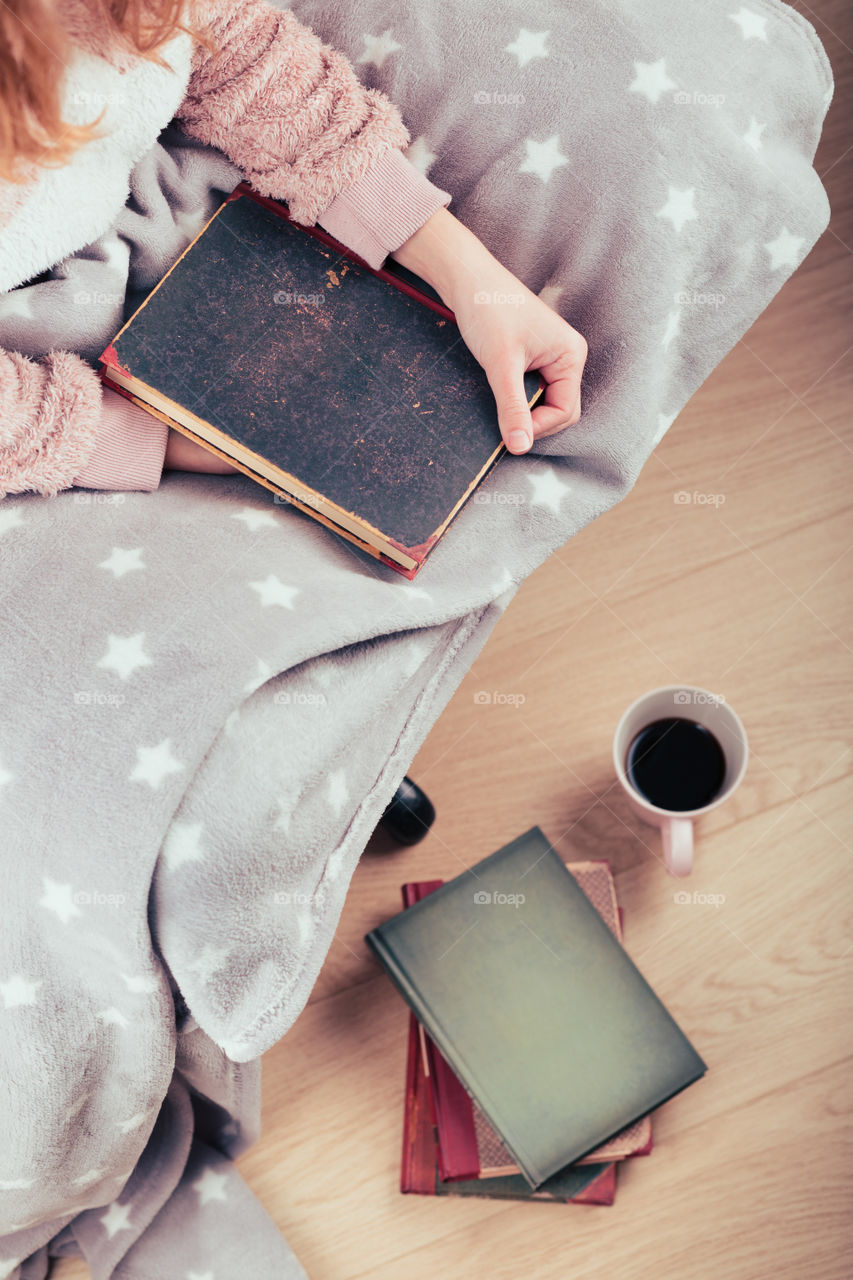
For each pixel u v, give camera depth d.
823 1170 0.90
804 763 1.01
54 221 0.68
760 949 0.96
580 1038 0.88
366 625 0.66
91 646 0.63
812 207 0.76
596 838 1.00
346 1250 0.92
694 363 0.80
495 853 0.94
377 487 0.68
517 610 1.07
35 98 0.62
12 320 0.69
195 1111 0.91
